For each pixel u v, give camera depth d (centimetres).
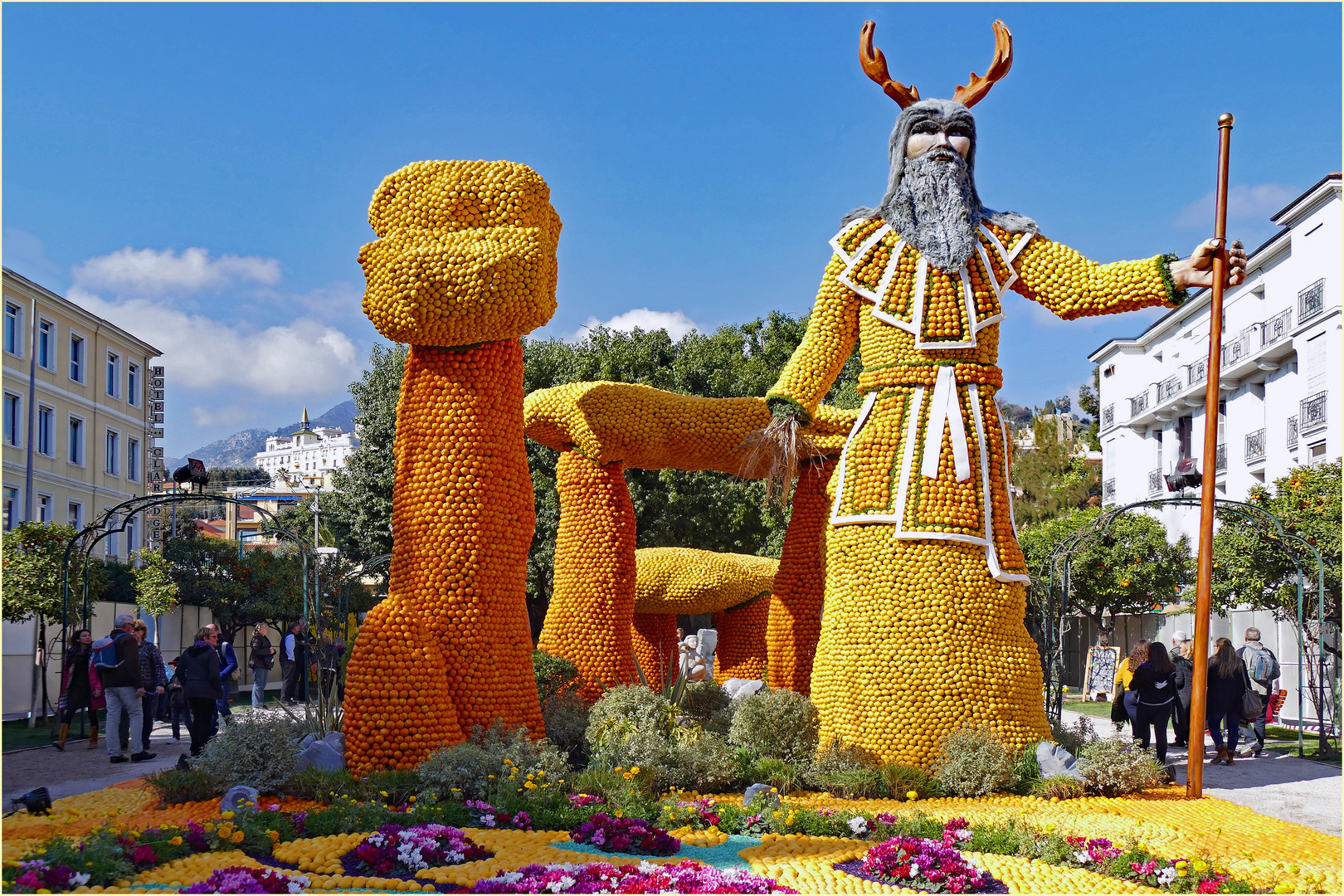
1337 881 598
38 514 3138
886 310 966
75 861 564
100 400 3509
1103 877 609
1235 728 1168
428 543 924
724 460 1204
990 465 952
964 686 897
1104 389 3669
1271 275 2580
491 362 957
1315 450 2341
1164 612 2434
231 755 823
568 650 1159
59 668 1792
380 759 848
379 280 916
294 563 2616
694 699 1128
